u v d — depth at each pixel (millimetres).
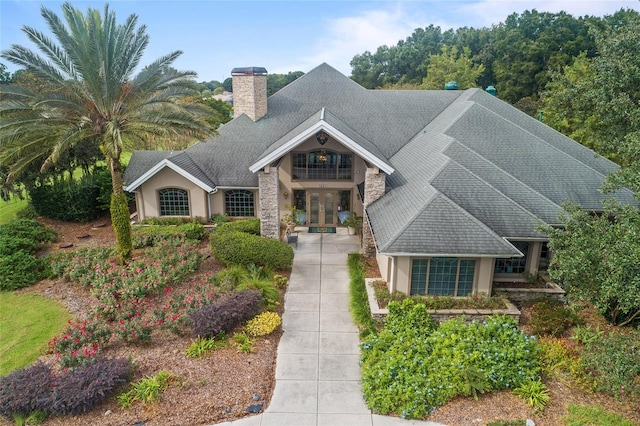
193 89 20391
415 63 88375
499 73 69562
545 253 18547
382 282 17766
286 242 22953
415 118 28562
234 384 11906
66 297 17328
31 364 12930
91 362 11898
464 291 16141
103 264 18922
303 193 25266
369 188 20531
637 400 11195
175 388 11578
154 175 23938
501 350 12422
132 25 18688
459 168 19031
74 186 26672
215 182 24422
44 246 22156
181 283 17875
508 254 14891
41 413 10609
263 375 12375
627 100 17234
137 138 19609
